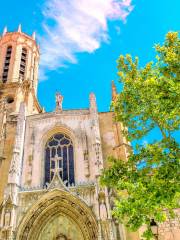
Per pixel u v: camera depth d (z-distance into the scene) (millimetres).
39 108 56156
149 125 20312
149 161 17969
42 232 29922
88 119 38406
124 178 18406
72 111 39781
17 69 57312
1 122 40250
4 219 28000
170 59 18578
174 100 16438
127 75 21312
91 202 29359
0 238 26922
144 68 20531
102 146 35781
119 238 26172
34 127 38781
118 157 33812
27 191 30938
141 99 19500
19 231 28031
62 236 29344
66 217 30703
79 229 29672
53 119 39188
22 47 62250
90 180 32031
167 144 17688
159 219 16531
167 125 18297
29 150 35938
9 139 38375
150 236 17141
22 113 38906
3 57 59812
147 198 15945
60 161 35125
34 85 60531
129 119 20766
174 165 15969
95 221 27609
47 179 33875
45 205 30297
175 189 15297
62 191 30016
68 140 37250
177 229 28234
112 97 40656
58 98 41781
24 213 29359
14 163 32594
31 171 33781
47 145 37250
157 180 15914
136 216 16609
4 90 50875
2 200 31812
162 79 18203
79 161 34156
